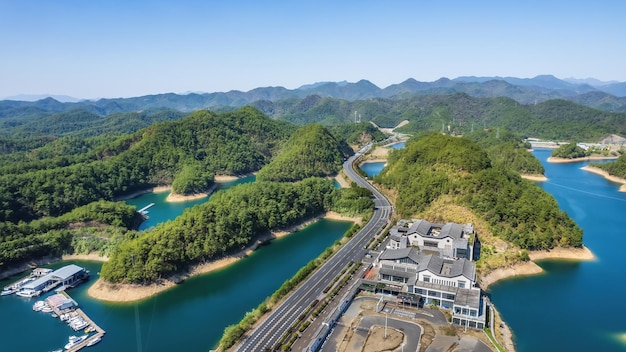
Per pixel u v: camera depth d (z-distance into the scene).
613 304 161.62
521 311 155.88
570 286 177.50
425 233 198.75
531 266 193.88
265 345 130.00
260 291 180.38
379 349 125.19
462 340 130.00
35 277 198.38
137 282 178.75
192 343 140.75
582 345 134.50
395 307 151.12
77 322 153.88
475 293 146.12
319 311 147.75
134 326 152.75
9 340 144.88
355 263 192.50
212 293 179.75
